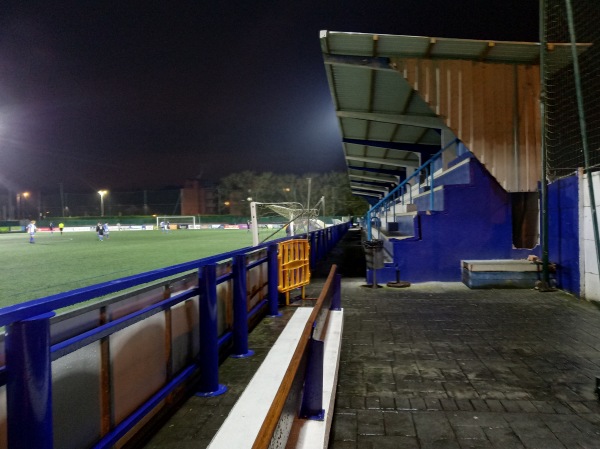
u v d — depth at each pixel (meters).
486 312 6.52
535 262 8.42
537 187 8.90
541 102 7.99
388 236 11.81
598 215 6.86
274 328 5.62
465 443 2.78
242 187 92.94
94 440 2.30
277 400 1.59
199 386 3.67
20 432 1.64
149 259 16.77
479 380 3.87
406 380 3.88
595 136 8.12
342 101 12.59
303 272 7.59
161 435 2.82
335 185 86.69
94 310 2.25
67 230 64.25
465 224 9.26
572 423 3.04
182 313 3.51
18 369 1.64
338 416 3.19
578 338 5.14
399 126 15.93
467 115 8.94
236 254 4.54
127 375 2.63
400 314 6.46
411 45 8.40
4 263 15.92
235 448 2.60
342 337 5.25
